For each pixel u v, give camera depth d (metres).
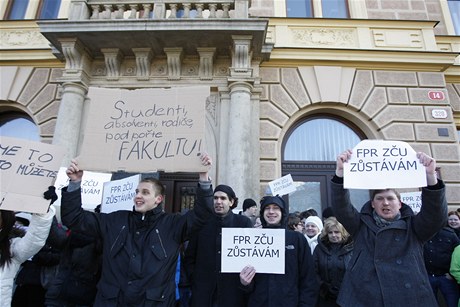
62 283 2.83
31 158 2.36
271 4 7.70
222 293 2.74
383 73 7.08
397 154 2.24
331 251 3.08
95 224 2.44
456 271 3.59
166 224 2.43
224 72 6.70
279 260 2.48
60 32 6.18
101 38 6.32
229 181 5.80
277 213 2.78
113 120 2.68
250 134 6.29
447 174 6.38
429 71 7.11
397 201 2.25
